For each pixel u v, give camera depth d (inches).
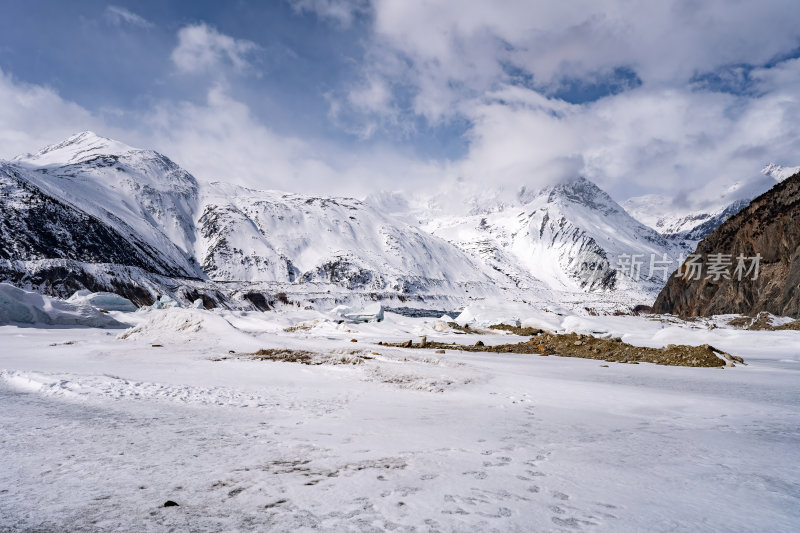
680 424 307.6
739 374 652.1
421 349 997.2
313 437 247.8
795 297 2431.1
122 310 2039.9
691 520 135.3
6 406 311.9
